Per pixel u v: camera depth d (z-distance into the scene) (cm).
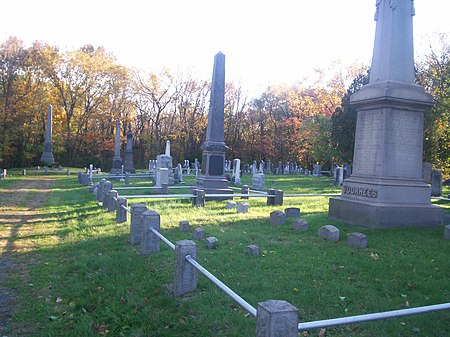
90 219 1231
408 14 1057
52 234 1045
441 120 2720
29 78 4928
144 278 660
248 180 3309
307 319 497
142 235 794
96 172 4125
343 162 3841
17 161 5359
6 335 493
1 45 4744
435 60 3108
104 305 566
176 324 499
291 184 2978
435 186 1991
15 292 634
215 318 504
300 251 788
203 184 1859
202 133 6494
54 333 495
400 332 467
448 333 466
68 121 5516
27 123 4981
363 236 803
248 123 6806
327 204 1566
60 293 623
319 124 4116
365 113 1068
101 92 5625
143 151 6738
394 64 1028
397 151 1009
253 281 623
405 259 720
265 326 333
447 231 865
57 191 2209
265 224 1078
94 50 6316
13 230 1102
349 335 459
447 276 645
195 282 591
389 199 980
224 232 969
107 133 6200
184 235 947
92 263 748
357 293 573
